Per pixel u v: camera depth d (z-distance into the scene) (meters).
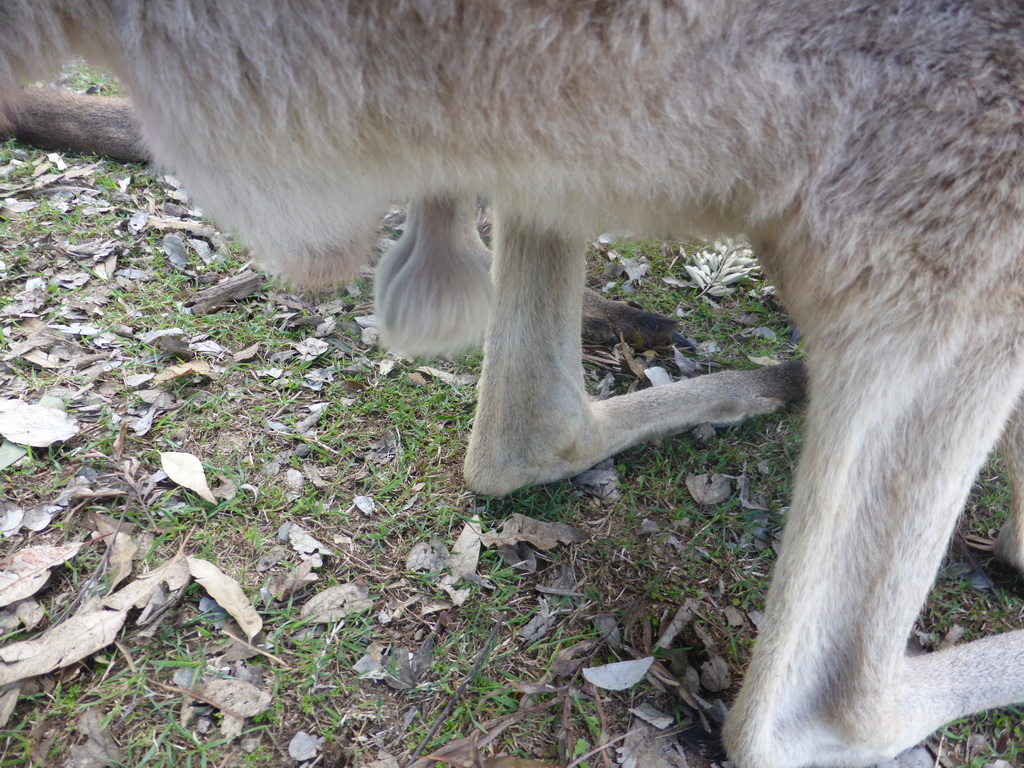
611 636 0.55
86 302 0.78
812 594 0.42
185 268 0.85
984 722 0.53
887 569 0.41
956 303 0.35
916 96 0.32
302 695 0.50
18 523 0.57
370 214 0.41
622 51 0.30
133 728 0.47
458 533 0.61
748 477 0.69
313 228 0.39
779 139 0.33
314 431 0.68
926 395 0.38
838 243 0.35
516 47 0.30
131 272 0.83
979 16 0.31
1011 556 0.61
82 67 0.36
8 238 0.84
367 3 0.29
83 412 0.67
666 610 0.58
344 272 0.46
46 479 0.61
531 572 0.59
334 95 0.31
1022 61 0.31
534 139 0.32
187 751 0.46
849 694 0.44
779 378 0.74
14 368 0.69
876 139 0.32
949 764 0.51
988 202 0.33
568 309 0.58
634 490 0.67
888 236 0.34
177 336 0.75
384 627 0.55
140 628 0.52
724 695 0.52
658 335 0.82
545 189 0.36
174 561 0.56
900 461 0.40
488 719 0.50
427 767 0.47
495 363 0.59
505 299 0.57
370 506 0.63
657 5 0.29
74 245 0.85
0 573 0.53
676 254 0.97
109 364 0.71
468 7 0.29
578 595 0.58
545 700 0.51
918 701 0.48
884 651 0.43
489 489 0.63
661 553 0.62
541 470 0.64
